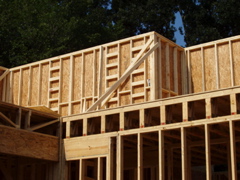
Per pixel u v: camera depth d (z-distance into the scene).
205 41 33.09
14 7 32.25
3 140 14.32
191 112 13.64
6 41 31.33
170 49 19.03
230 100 12.79
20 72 21.38
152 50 17.75
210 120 13.02
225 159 20.47
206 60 19.08
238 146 16.98
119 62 18.66
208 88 18.75
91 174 18.28
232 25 33.78
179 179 19.89
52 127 16.22
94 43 33.25
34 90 20.83
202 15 34.38
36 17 32.81
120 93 18.12
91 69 19.44
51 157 15.62
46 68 20.77
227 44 18.75
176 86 18.72
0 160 16.22
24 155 14.79
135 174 17.50
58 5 33.94
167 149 17.05
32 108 16.19
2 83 21.66
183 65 19.39
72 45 32.66
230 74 18.38
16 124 14.88
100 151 14.94
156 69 17.73
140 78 17.89
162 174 13.50
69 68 20.06
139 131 14.23
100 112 15.23
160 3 35.91
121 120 14.70
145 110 14.48
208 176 12.62
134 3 37.69
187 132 14.88
